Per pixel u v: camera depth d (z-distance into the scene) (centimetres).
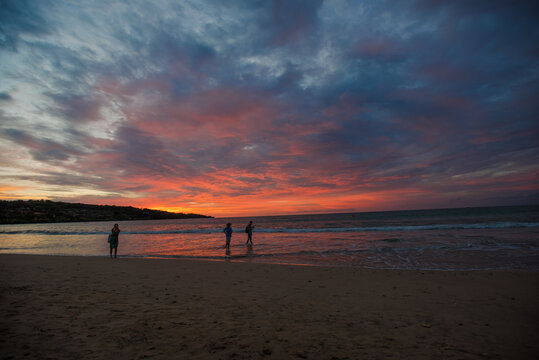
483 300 559
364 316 447
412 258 1230
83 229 5028
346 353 301
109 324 381
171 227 5481
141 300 532
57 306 466
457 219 4484
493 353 308
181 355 285
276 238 2364
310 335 356
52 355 274
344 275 855
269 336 349
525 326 404
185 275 855
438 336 361
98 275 835
